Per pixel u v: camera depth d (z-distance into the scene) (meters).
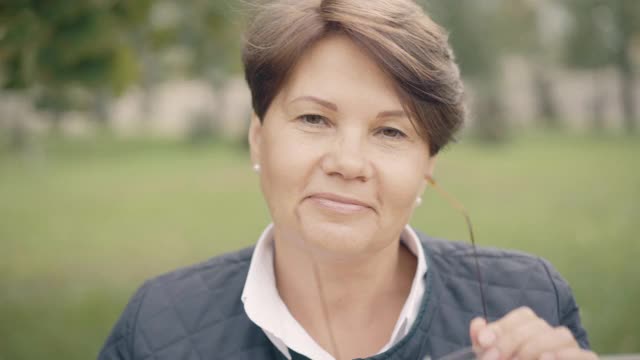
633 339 5.07
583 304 5.82
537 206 10.46
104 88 3.56
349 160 1.16
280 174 1.21
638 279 6.48
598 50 27.66
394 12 1.20
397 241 1.36
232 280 1.47
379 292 1.37
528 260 1.56
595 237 8.32
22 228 9.62
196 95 35.53
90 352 5.08
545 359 1.15
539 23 30.20
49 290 6.54
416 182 1.23
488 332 1.17
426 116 1.21
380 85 1.18
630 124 26.55
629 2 26.08
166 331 1.41
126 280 6.91
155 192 13.02
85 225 9.86
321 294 1.34
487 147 20.73
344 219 1.19
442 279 1.48
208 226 9.69
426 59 1.20
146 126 34.78
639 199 10.75
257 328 1.37
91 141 26.62
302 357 1.29
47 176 15.74
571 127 28.08
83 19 3.20
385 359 1.29
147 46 4.48
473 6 24.17
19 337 5.26
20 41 3.10
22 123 19.77
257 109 1.27
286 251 1.34
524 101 32.69
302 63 1.20
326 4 1.19
